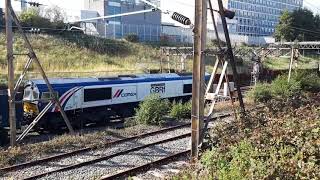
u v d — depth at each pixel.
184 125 20.25
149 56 53.69
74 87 22.73
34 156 14.57
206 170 9.45
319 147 9.86
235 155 9.95
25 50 41.72
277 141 10.67
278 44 43.06
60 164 13.73
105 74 39.41
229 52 14.12
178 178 9.52
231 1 101.62
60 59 42.41
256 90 27.44
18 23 16.31
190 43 67.62
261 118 14.26
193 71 12.38
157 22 70.00
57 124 22.00
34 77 33.31
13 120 16.41
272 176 8.05
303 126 11.85
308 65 61.47
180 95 29.77
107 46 51.72
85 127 23.52
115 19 64.19
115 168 13.29
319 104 18.94
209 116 13.64
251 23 109.19
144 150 15.39
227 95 14.34
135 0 66.50
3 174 12.60
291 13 87.31
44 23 50.97
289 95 26.05
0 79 29.75
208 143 12.73
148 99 21.05
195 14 12.08
